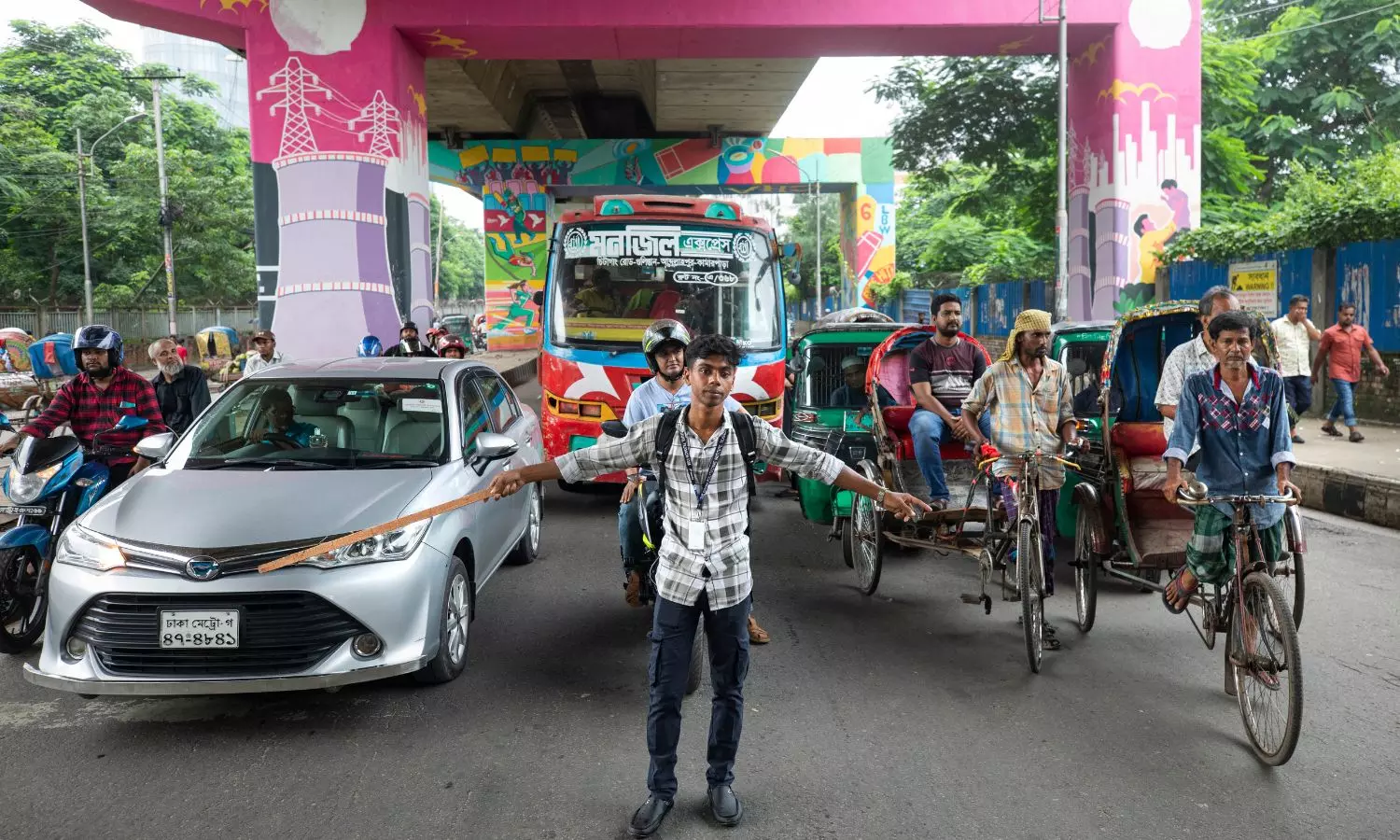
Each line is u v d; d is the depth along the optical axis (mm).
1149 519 5465
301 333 16656
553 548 7633
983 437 5453
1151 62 18016
